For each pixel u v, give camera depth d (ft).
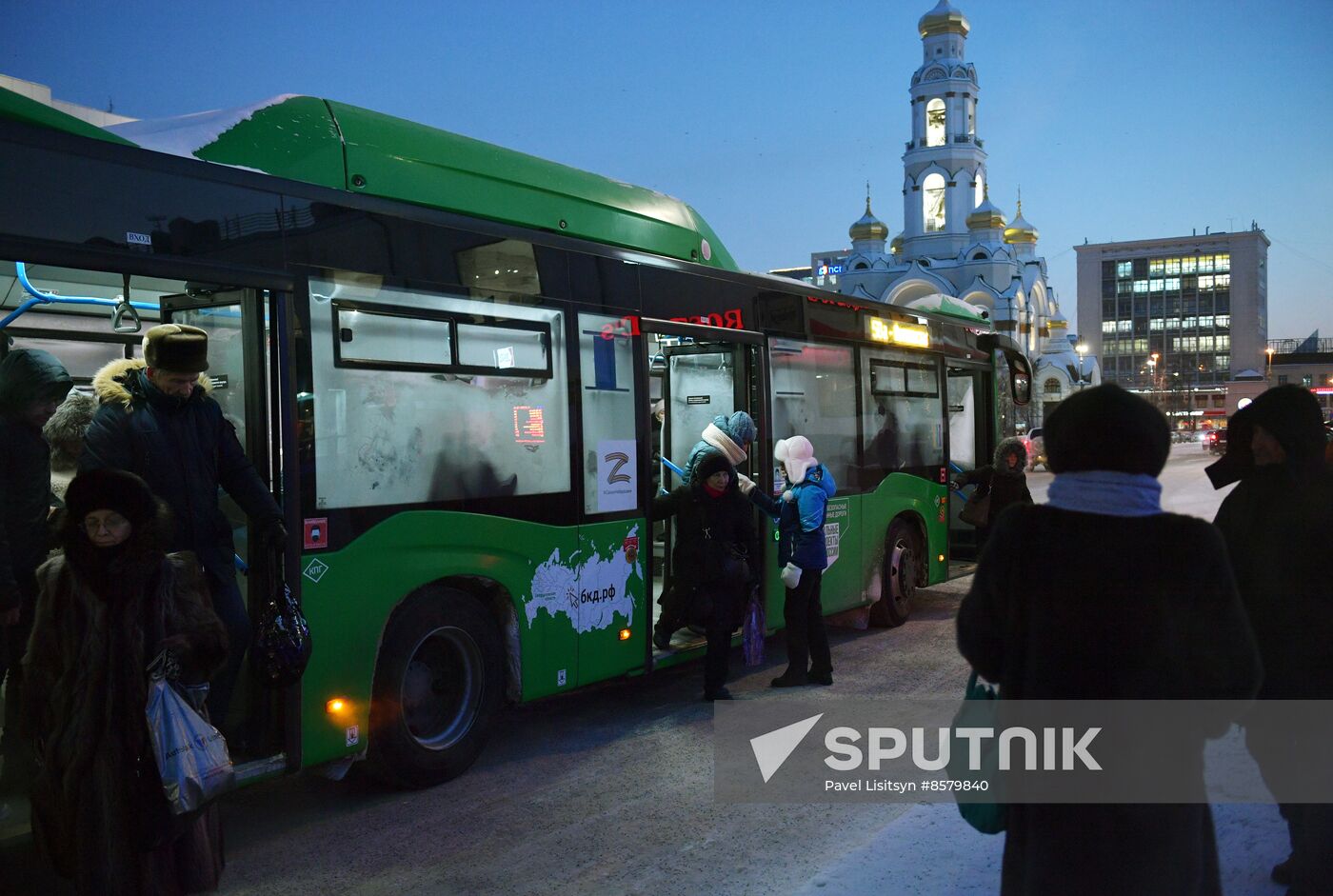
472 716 17.83
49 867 13.21
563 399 19.65
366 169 18.03
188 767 10.66
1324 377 514.27
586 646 20.01
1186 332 560.20
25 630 13.35
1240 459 10.75
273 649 13.34
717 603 21.91
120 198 13.23
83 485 10.66
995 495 31.78
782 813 15.78
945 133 248.11
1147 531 6.94
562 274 19.85
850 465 28.66
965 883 11.95
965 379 38.60
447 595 17.40
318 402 15.31
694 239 25.61
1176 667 6.79
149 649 10.77
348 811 16.15
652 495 21.85
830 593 27.55
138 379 13.71
